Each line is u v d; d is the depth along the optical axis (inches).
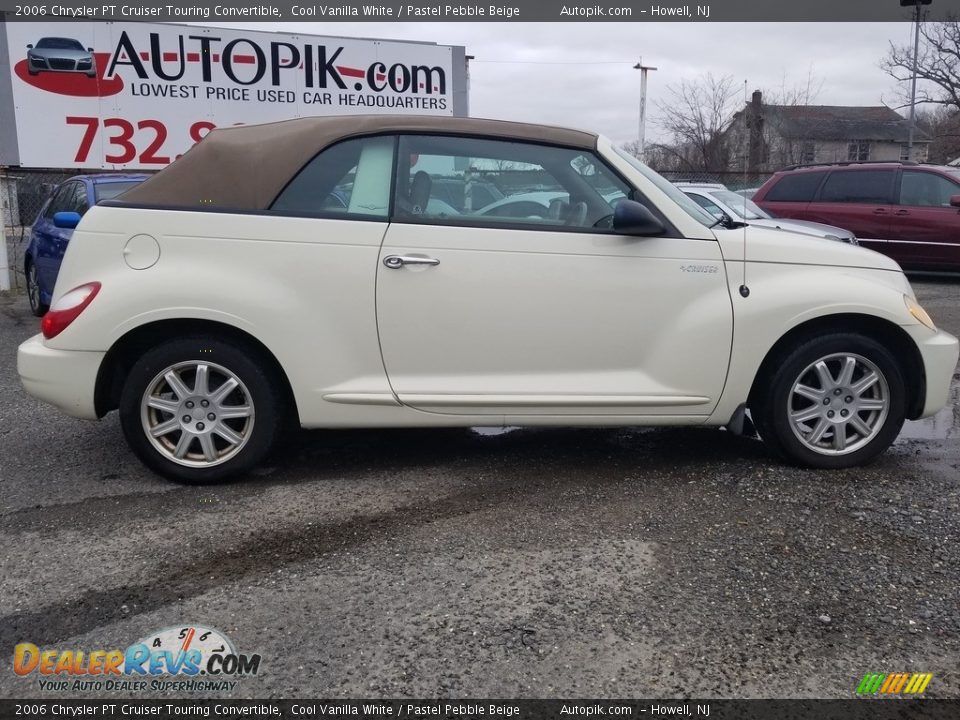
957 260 459.8
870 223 477.4
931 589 118.8
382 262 151.7
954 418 209.3
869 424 165.5
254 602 115.6
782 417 162.7
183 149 528.4
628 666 101.3
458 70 580.4
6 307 409.1
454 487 158.7
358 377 154.7
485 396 155.0
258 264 150.8
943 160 1589.6
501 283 153.5
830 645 105.5
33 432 195.8
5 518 144.2
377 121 156.6
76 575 123.2
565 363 157.0
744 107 1291.8
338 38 547.2
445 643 105.7
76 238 152.0
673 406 159.0
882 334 166.2
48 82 498.6
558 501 151.2
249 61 531.5
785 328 157.6
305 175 153.9
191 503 150.6
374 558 128.6
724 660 102.4
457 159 157.0
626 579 121.5
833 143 1857.8
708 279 157.1
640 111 1503.4
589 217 157.6
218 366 153.7
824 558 127.8
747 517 143.1
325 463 172.7
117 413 212.2
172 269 149.8
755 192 534.9
